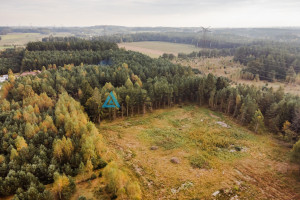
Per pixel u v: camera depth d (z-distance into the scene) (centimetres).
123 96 7406
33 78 8669
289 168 4744
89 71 10231
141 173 4400
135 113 7838
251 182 4309
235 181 4306
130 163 4719
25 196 3291
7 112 5894
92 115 6775
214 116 7662
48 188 3734
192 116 7625
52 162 4016
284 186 4216
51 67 11775
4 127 4997
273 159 5125
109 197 3625
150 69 10756
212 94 8081
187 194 3891
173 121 7169
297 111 6197
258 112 6594
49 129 5109
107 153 4962
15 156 4062
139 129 6544
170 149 5400
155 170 4528
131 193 3647
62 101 6297
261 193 4022
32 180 3616
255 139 6094
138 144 5616
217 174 4491
